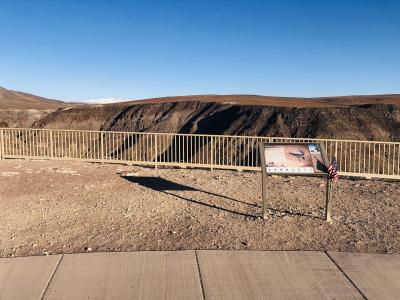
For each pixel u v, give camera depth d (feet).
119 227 24.21
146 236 22.52
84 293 15.58
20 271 17.47
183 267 17.90
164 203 30.27
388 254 19.80
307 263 18.52
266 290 15.90
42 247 20.63
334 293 15.72
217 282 16.51
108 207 28.89
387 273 17.53
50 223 24.91
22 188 34.53
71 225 24.56
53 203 29.81
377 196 34.09
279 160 26.04
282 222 25.49
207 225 24.71
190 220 25.85
